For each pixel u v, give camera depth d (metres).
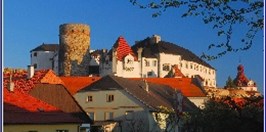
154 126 72.00
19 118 45.94
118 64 140.62
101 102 78.12
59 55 140.38
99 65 141.88
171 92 91.94
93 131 73.81
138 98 75.38
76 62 138.38
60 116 48.81
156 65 151.38
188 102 89.06
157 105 76.75
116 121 75.62
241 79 96.75
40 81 68.31
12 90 51.03
